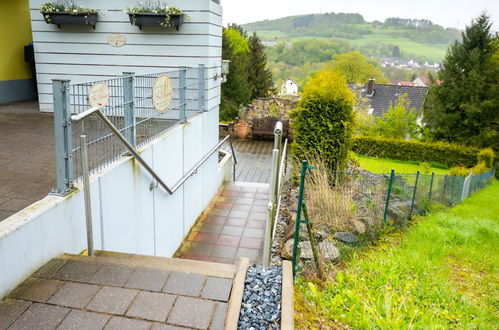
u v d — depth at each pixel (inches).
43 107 264.1
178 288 90.9
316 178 245.3
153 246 174.2
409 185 315.3
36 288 88.3
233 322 81.6
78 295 86.4
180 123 212.1
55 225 101.9
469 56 815.1
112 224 133.1
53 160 157.3
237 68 901.2
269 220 109.7
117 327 76.9
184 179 194.9
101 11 253.1
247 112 663.8
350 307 141.2
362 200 257.9
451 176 412.8
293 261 142.5
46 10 243.9
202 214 261.0
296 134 318.3
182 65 256.8
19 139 189.2
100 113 111.3
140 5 249.1
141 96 159.0
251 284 99.1
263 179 416.8
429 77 888.3
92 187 118.7
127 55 258.5
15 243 87.9
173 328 77.6
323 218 225.0
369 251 224.1
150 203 168.2
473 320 156.9
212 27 259.4
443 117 820.0
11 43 288.5
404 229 279.7
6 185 129.0
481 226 304.5
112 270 96.8
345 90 307.0
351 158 390.9
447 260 234.5
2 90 285.7
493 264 233.5
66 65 261.9
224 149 549.6
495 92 791.7
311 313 123.5
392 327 128.8
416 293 171.8
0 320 77.3
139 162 149.0
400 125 804.6
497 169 764.6
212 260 200.1
